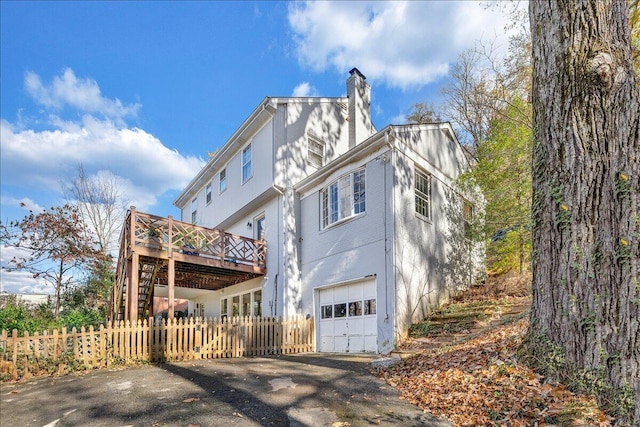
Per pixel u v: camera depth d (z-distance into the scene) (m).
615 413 3.57
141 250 10.56
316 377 6.84
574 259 4.24
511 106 14.05
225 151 16.53
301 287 13.10
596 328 3.95
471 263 13.98
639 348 3.61
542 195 4.75
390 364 7.38
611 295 3.88
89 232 21.34
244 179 15.49
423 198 11.97
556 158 4.57
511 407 4.14
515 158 12.83
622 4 4.53
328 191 12.58
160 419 4.73
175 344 9.47
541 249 4.72
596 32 4.40
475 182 13.70
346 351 11.05
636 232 3.77
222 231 12.89
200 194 20.34
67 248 18.09
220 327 10.30
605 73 4.21
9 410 5.48
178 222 11.70
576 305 4.17
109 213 25.56
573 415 3.69
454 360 6.23
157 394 5.88
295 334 11.75
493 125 14.29
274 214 13.90
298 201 13.77
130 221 10.66
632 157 3.92
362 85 16.22
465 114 24.22
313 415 4.74
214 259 12.45
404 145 11.13
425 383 5.57
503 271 14.64
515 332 6.89
